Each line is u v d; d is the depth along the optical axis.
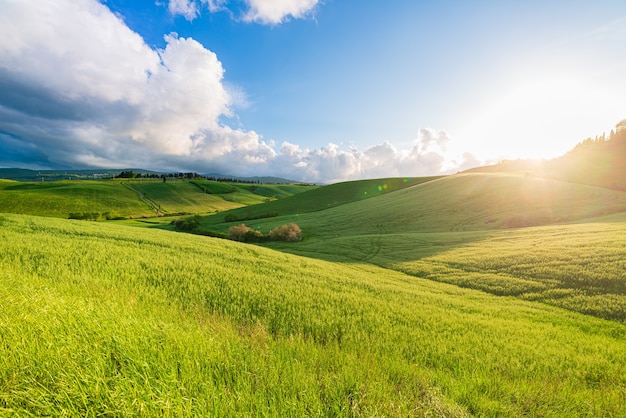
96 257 11.80
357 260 31.02
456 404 3.56
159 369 2.90
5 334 2.97
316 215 78.06
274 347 4.45
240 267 14.94
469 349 7.20
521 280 17.31
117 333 3.39
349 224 63.53
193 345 3.65
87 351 2.92
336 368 4.07
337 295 11.34
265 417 2.62
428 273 22.17
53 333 3.12
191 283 10.07
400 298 12.63
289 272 15.72
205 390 2.81
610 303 12.71
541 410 3.96
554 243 24.66
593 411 4.20
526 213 50.50
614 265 16.45
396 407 3.10
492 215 54.28
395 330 8.05
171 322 4.74
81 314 3.75
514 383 5.04
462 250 28.81
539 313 12.17
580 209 48.03
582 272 16.42
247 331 5.54
